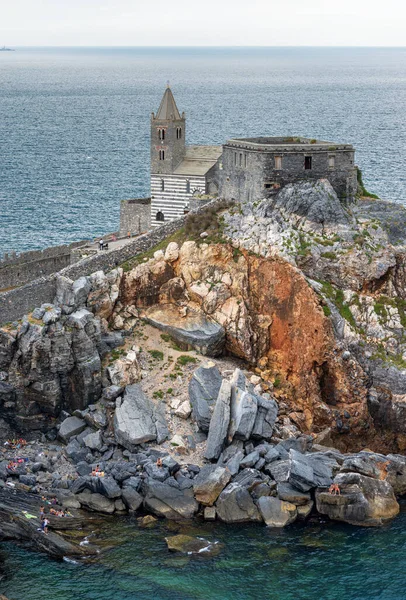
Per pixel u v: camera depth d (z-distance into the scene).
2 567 73.62
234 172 113.12
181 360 98.50
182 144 125.81
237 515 81.00
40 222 184.38
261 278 101.31
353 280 101.44
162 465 85.38
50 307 94.25
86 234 173.75
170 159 123.62
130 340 100.19
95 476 82.94
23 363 91.38
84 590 71.06
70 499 82.12
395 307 101.25
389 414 96.50
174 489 82.56
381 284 102.38
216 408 89.62
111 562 74.50
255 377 98.44
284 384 99.44
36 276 108.62
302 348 98.31
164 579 72.44
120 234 127.56
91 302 98.62
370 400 96.81
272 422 91.06
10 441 92.38
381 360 97.69
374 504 82.19
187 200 124.06
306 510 81.69
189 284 103.69
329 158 108.25
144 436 88.75
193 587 71.62
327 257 101.75
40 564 74.12
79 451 88.88
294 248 101.31
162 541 77.56
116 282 101.88
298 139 118.00
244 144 110.00
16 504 80.06
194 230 106.69
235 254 103.00
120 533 78.62
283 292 99.88
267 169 106.94
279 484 83.12
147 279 103.38
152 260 104.62
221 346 100.94
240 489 81.94
